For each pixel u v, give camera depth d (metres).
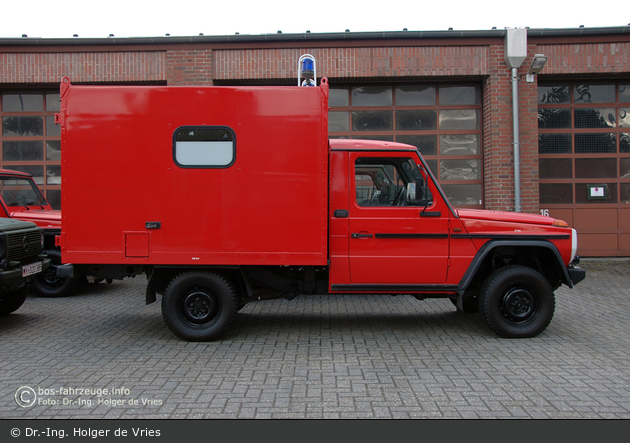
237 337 4.86
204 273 4.58
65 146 4.39
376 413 3.03
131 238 4.43
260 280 4.82
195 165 4.41
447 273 4.68
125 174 4.41
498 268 5.00
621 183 9.62
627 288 7.32
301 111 4.43
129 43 8.84
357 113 9.45
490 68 8.90
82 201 4.41
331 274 4.66
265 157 4.43
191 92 4.41
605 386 3.48
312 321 5.58
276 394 3.35
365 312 6.09
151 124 4.41
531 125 8.95
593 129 9.62
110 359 4.13
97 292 7.48
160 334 4.98
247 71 8.91
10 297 5.64
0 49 8.91
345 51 8.93
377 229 4.64
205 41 8.81
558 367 3.90
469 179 9.42
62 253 4.42
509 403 3.18
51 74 8.93
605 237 9.62
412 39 8.89
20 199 7.25
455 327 5.27
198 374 3.75
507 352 4.30
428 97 9.45
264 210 4.43
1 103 9.46
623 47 8.93
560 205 9.62
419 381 3.59
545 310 4.69
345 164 4.66
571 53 8.96
